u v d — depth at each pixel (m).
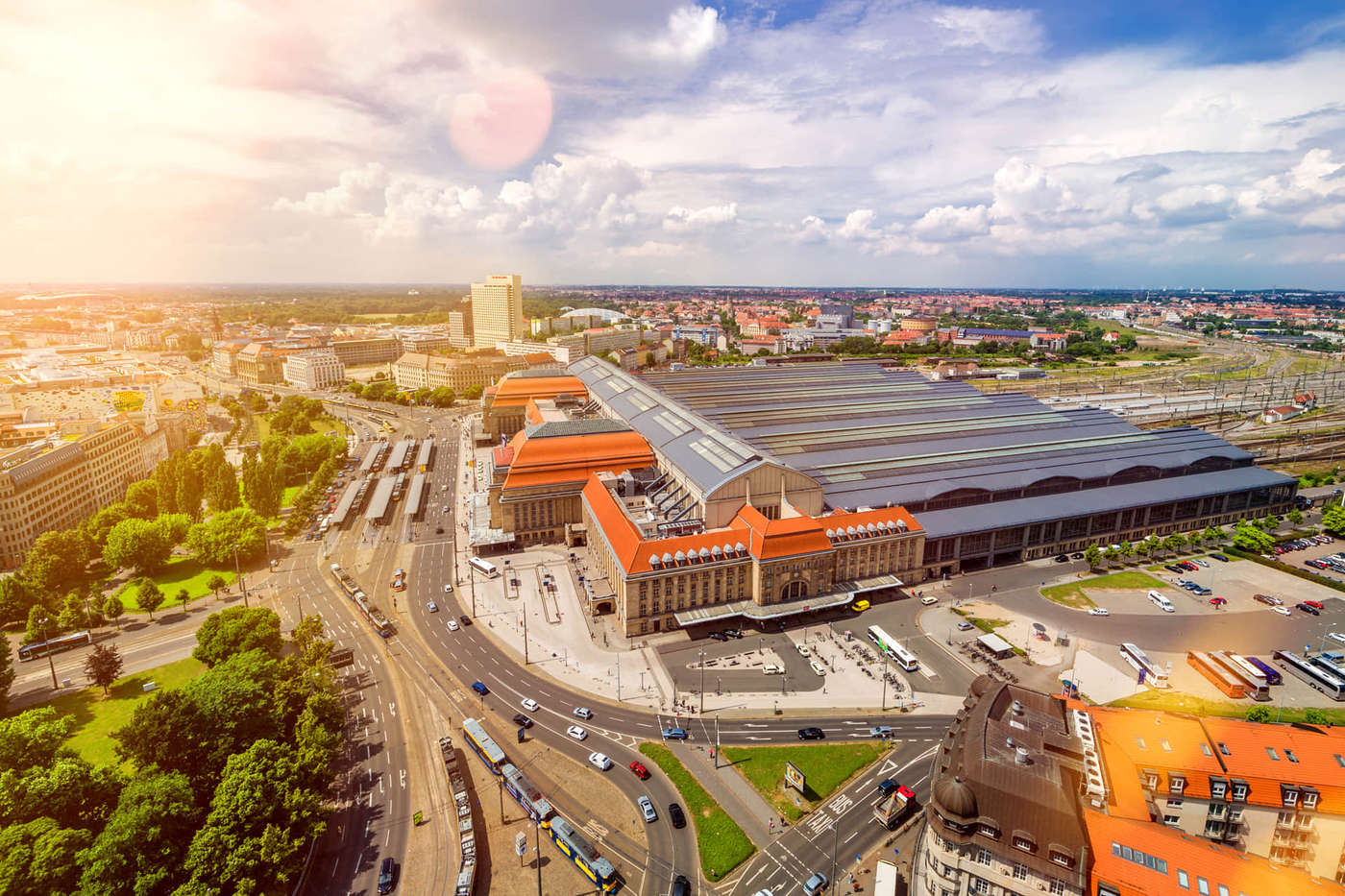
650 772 133.12
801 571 191.25
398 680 164.25
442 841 116.75
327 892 106.31
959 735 108.38
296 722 130.25
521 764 135.50
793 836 117.75
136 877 95.31
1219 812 105.12
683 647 177.75
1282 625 187.62
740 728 146.38
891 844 116.25
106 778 113.25
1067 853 87.75
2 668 152.62
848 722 148.12
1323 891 82.75
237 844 100.75
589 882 109.12
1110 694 157.12
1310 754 106.31
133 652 180.00
